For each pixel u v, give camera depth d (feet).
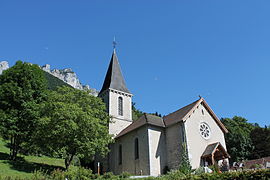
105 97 146.41
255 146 160.66
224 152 96.07
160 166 97.96
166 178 70.59
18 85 103.65
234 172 43.45
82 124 89.15
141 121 112.78
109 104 140.26
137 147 107.14
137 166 102.73
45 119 86.12
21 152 118.73
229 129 167.84
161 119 112.37
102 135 96.43
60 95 101.14
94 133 91.50
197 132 99.76
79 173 75.77
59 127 84.38
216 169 78.13
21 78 104.32
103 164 125.29
